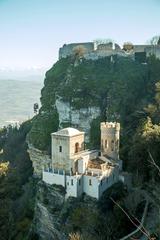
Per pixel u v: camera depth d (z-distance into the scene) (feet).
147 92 594.24
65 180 332.19
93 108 585.63
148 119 414.21
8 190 387.55
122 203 303.89
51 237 330.95
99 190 318.24
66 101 605.31
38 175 586.45
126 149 401.29
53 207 332.39
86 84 612.29
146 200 315.37
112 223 291.38
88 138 579.48
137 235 267.18
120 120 547.49
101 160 351.67
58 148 342.03
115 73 623.36
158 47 643.86
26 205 451.12
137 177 350.64
